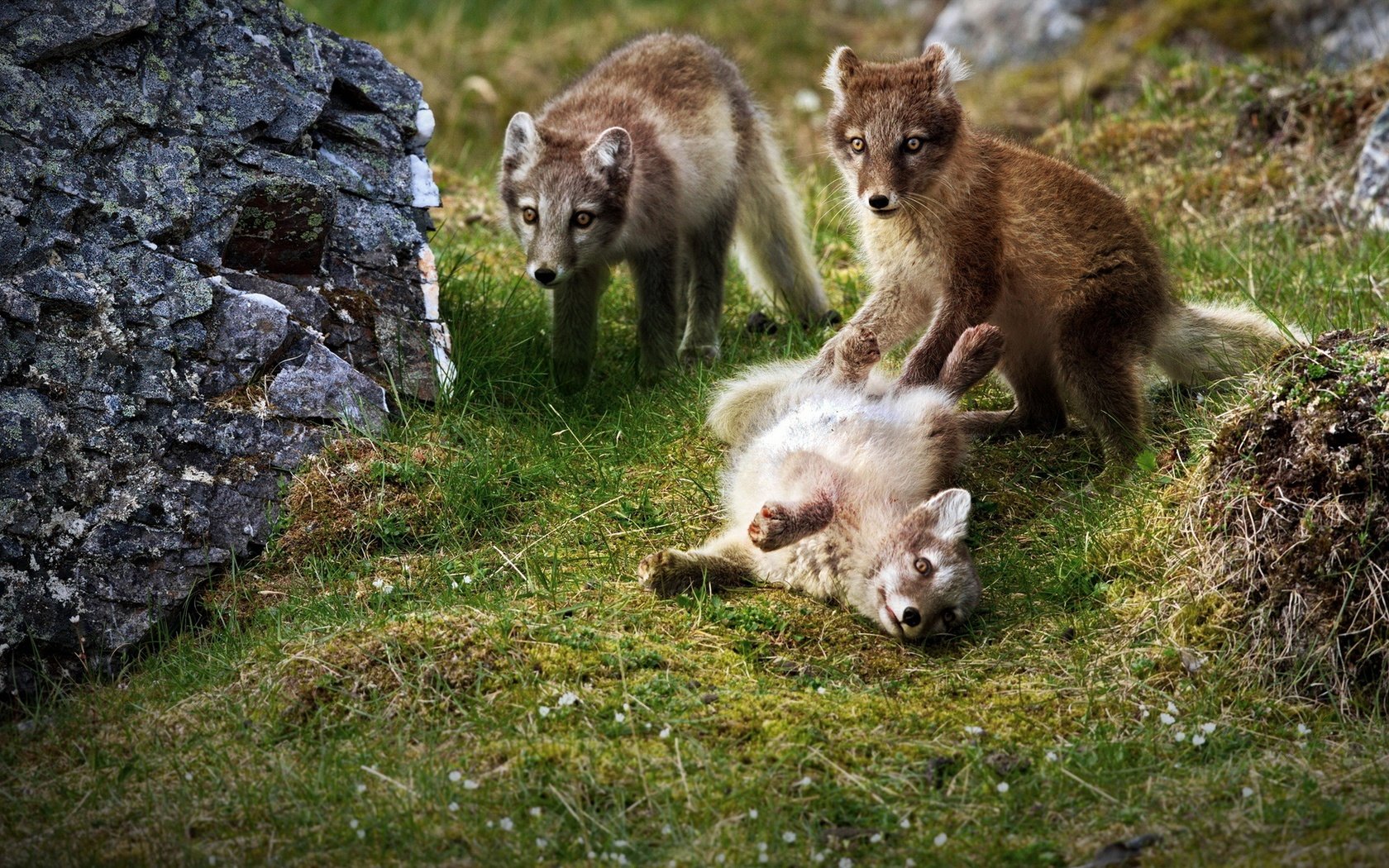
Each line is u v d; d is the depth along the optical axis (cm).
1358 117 1577
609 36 2650
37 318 910
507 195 1206
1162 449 1008
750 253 1416
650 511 980
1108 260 1024
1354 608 776
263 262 1063
